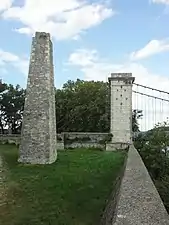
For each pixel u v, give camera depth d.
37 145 34.84
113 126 58.41
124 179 11.10
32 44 35.72
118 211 7.02
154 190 9.19
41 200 20.36
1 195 21.67
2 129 87.31
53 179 26.62
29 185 24.58
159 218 6.50
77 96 73.75
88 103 71.50
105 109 68.62
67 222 16.19
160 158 34.94
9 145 59.84
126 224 6.13
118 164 34.22
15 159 37.81
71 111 71.94
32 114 35.16
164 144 37.91
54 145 38.62
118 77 58.94
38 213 17.77
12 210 18.39
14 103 86.31
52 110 37.34
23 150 35.12
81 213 17.48
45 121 35.00
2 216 17.34
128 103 58.56
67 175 28.27
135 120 75.81
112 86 59.12
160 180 28.92
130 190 9.18
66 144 60.38
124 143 56.41
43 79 35.25
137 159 19.34
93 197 20.50
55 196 21.19
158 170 33.75
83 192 21.92
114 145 56.41
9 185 24.58
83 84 75.69
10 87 86.44
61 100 74.38
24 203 19.75
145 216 6.64
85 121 70.88
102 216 15.80
